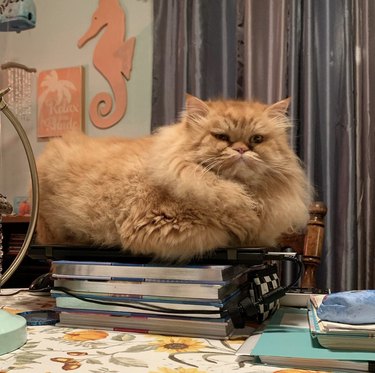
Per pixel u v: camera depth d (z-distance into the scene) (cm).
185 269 78
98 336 78
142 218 87
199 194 84
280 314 93
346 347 65
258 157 92
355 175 176
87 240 101
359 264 173
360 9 178
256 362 64
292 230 116
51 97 240
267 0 189
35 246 94
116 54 228
